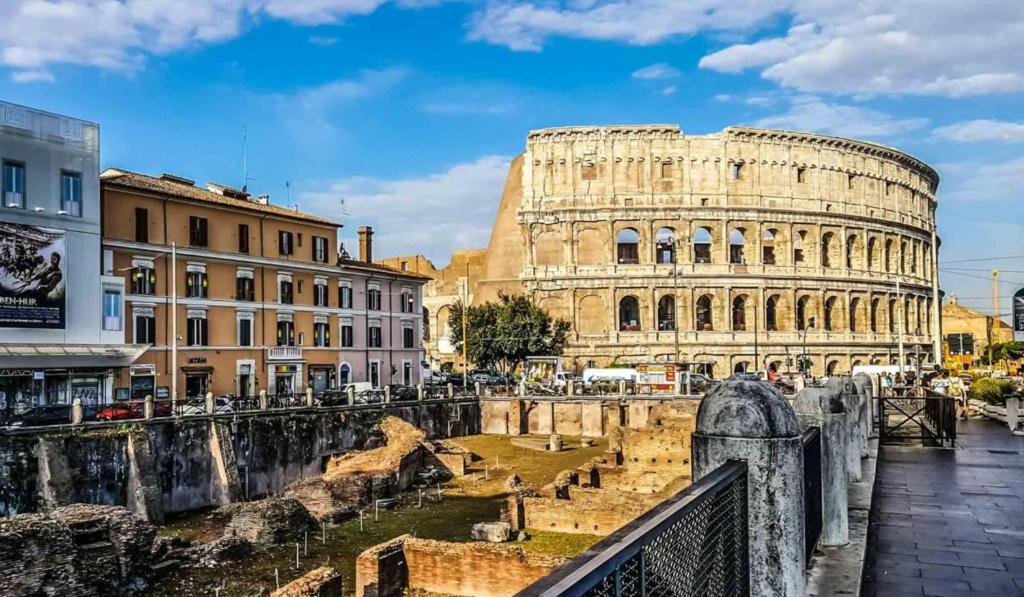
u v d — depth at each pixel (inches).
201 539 1614.2
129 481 1784.0
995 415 1720.0
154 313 2578.7
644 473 1923.0
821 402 541.0
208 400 2057.1
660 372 3376.0
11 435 1606.8
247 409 2207.2
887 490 820.6
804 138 4554.6
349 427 2549.2
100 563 1165.1
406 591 1082.7
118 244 2460.6
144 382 2532.0
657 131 4414.4
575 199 4431.6
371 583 1034.1
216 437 2014.0
